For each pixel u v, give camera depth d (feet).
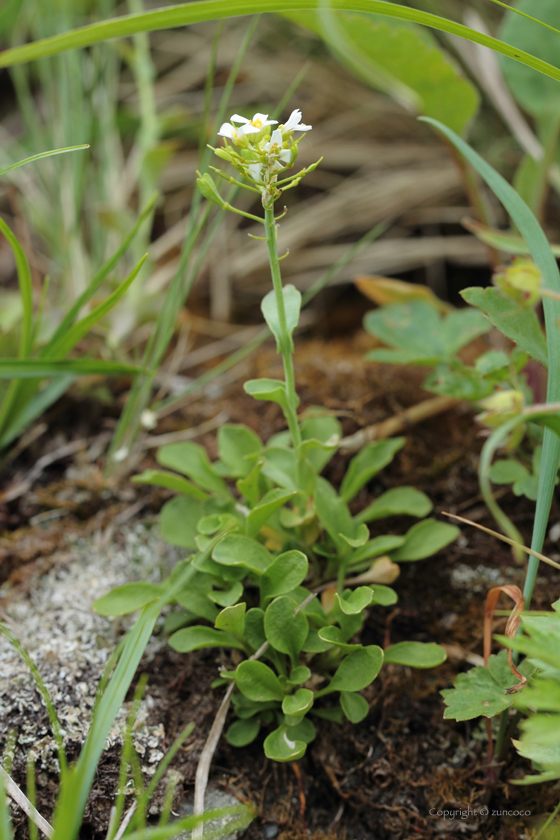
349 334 2.40
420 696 1.70
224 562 1.63
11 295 2.05
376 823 1.65
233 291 2.46
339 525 1.71
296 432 1.67
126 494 1.86
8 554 1.80
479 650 1.72
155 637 1.73
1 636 1.71
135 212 2.53
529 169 1.95
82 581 1.77
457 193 2.42
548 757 1.52
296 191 2.64
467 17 2.11
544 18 1.95
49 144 2.20
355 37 1.87
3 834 1.47
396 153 2.56
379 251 2.42
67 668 1.69
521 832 1.63
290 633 1.63
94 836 1.62
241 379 2.03
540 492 1.58
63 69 2.09
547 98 1.96
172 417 1.98
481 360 1.73
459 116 1.94
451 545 1.79
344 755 1.68
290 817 1.65
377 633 1.74
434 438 1.89
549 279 1.62
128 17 1.62
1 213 2.43
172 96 2.73
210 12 1.62
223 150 1.56
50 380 1.92
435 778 1.66
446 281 2.45
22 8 2.38
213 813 1.49
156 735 1.66
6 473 1.90
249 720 1.66
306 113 2.64
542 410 1.50
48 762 1.63
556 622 1.52
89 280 2.06
